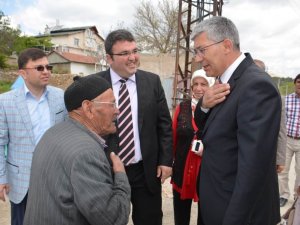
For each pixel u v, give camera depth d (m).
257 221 1.77
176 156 3.06
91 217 1.42
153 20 30.22
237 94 1.75
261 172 1.61
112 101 1.67
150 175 2.67
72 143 1.48
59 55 39.44
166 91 17.16
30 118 2.62
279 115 1.63
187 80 11.30
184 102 3.14
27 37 41.75
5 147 2.68
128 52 2.48
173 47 29.72
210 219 1.89
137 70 2.75
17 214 2.68
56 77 26.06
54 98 2.74
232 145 1.77
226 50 1.82
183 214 3.18
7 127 2.62
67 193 1.43
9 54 36.12
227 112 1.77
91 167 1.43
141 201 2.72
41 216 1.49
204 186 1.92
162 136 2.80
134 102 2.63
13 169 2.62
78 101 1.61
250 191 1.60
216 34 1.80
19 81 3.68
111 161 1.83
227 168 1.79
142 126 2.61
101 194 1.43
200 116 2.15
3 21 36.72
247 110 1.63
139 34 30.62
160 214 2.84
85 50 53.50
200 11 10.82
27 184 2.59
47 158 1.51
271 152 1.62
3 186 2.62
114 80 2.62
